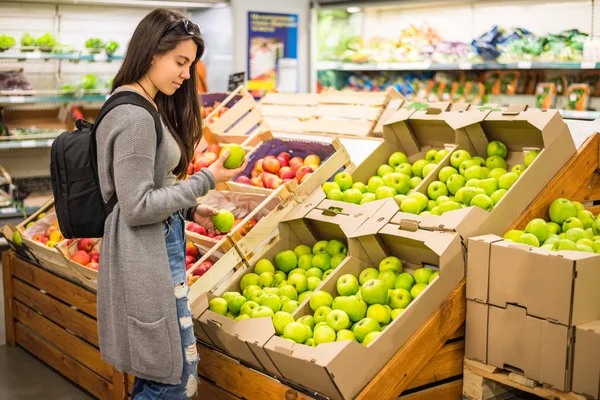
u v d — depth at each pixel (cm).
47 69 673
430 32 656
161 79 222
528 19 609
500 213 260
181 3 658
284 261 296
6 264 415
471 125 301
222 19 695
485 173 286
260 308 260
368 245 278
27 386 357
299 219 302
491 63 559
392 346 233
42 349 388
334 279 268
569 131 279
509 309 238
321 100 421
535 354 232
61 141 225
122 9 696
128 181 208
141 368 220
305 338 242
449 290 248
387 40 688
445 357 254
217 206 339
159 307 218
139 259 217
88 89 635
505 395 259
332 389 221
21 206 602
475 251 246
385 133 332
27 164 671
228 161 244
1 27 645
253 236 297
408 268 276
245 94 442
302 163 359
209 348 275
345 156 325
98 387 337
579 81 538
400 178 307
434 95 633
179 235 232
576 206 269
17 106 652
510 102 579
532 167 269
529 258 230
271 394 247
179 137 239
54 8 662
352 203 295
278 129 438
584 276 221
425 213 266
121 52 641
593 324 223
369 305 250
